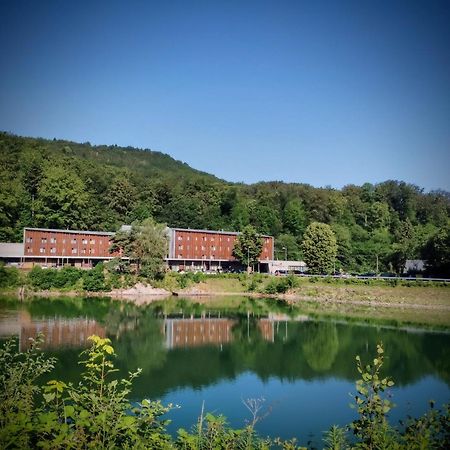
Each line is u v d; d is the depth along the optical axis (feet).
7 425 28.55
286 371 128.77
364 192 585.22
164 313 231.50
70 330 171.53
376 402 35.35
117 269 310.04
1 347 134.21
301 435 82.69
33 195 385.50
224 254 394.11
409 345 164.96
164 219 457.68
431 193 622.13
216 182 586.04
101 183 473.67
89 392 36.83
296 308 260.42
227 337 176.14
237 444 39.40
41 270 284.00
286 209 488.44
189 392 107.55
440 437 37.81
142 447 31.53
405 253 378.12
